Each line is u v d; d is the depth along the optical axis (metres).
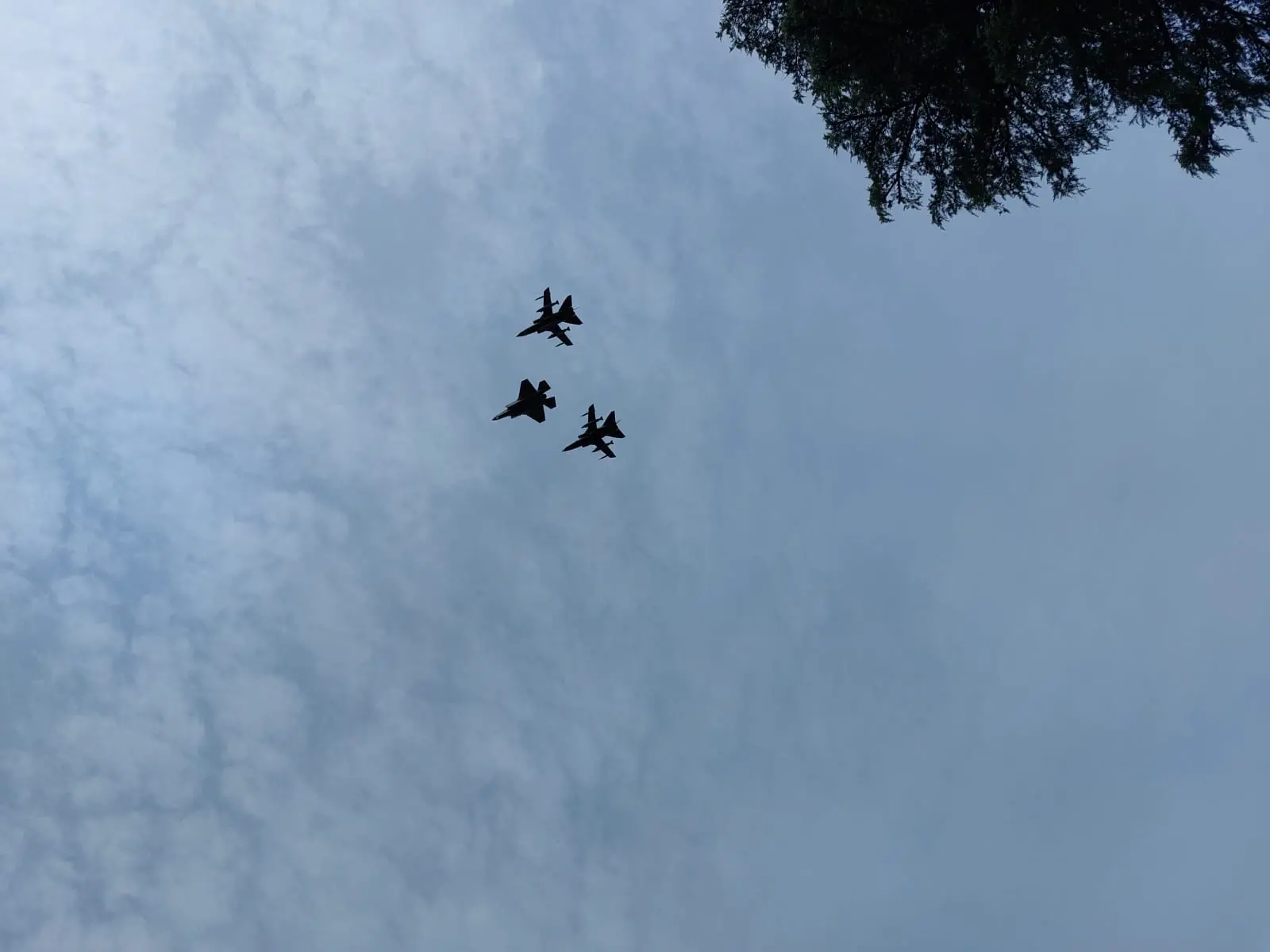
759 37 22.00
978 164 20.20
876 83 19.42
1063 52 17.62
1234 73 17.67
